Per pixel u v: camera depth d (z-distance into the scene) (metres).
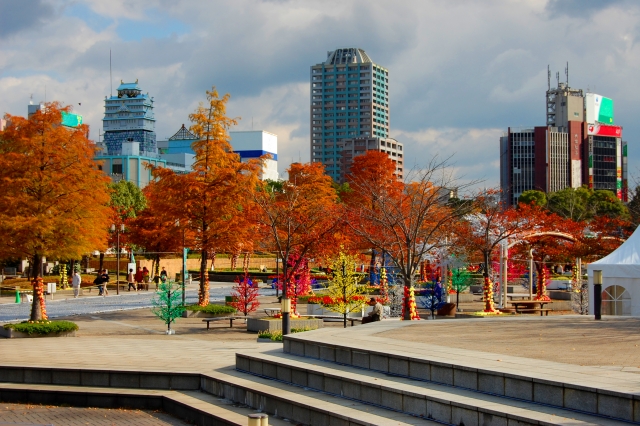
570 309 39.03
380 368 15.09
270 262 94.12
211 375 17.66
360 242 39.06
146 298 50.53
